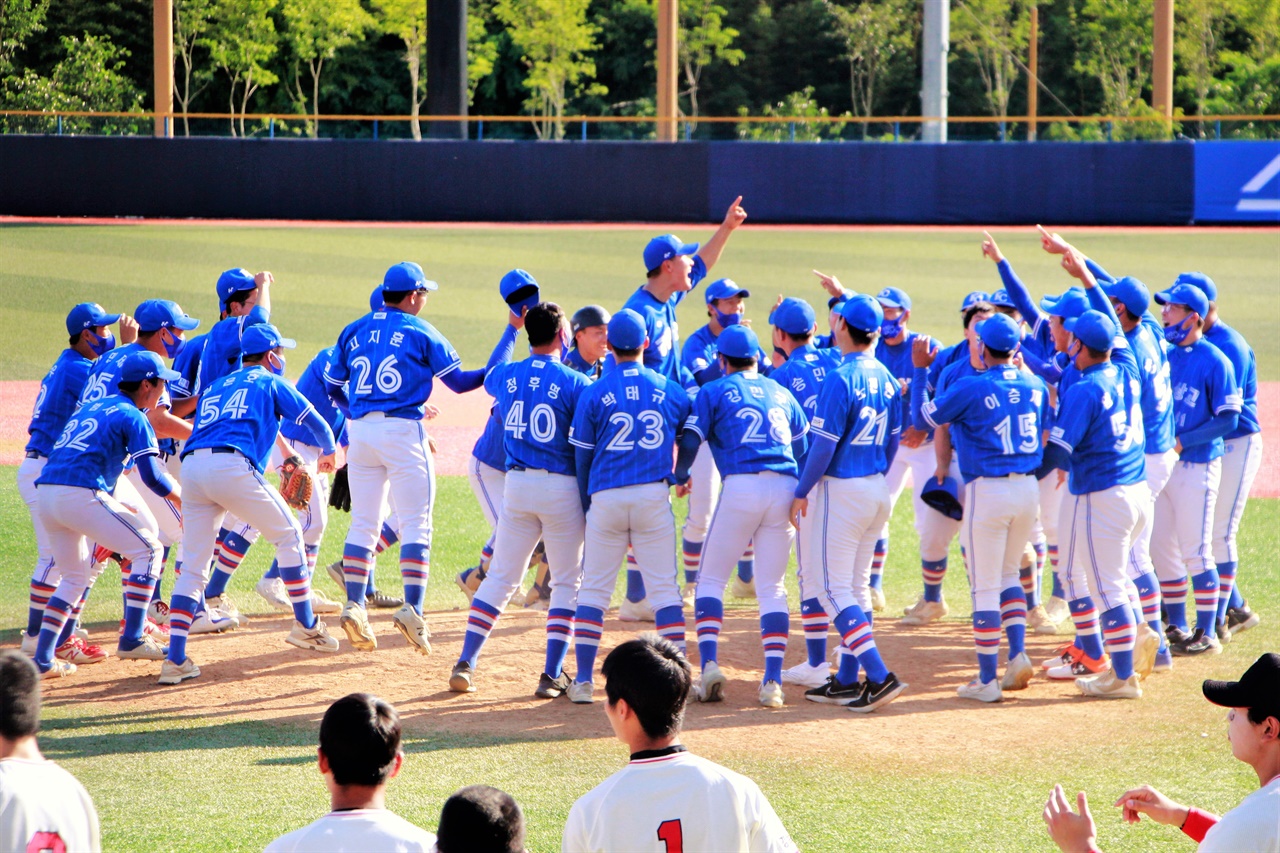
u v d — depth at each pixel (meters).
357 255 83.81
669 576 23.69
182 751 20.53
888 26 172.88
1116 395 23.39
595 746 21.02
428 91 105.19
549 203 96.81
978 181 95.62
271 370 27.55
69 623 25.33
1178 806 12.66
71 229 89.00
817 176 96.56
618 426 23.23
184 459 24.56
